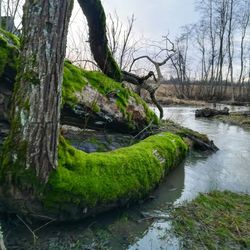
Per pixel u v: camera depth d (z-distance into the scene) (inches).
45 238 151.3
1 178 150.3
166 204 207.6
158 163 233.0
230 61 1595.7
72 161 167.9
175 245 157.4
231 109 1146.0
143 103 325.1
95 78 277.4
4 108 210.7
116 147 261.9
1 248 116.6
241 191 248.5
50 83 146.4
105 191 172.2
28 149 147.8
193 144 386.6
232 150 405.4
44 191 153.2
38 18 142.9
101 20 289.0
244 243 161.3
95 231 163.5
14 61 214.8
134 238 161.5
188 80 1824.6
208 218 187.3
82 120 259.9
